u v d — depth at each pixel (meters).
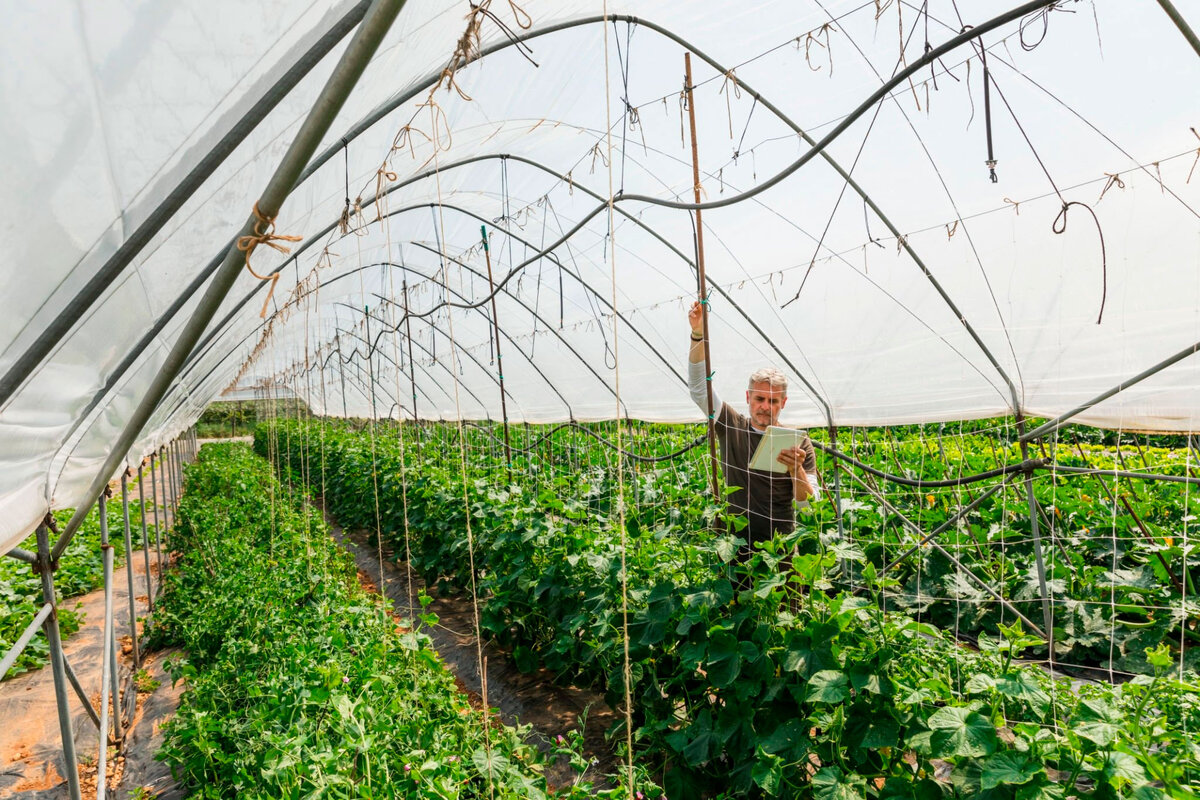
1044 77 3.89
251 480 14.43
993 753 2.77
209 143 2.29
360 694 3.77
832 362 6.45
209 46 1.86
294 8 1.97
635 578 4.85
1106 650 5.60
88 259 2.23
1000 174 4.45
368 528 12.48
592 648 5.25
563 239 7.56
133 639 7.69
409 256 11.23
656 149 5.96
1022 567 6.70
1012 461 9.11
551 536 6.09
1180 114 3.70
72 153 1.74
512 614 6.50
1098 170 4.11
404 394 19.53
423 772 3.04
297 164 2.18
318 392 29.66
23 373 2.35
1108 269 4.36
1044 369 5.18
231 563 7.66
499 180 7.54
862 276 5.60
